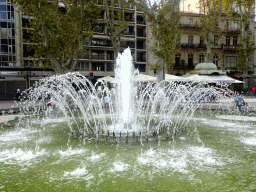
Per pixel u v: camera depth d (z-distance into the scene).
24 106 17.94
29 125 10.44
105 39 39.28
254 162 5.36
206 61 31.52
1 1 31.53
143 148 6.50
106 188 4.08
